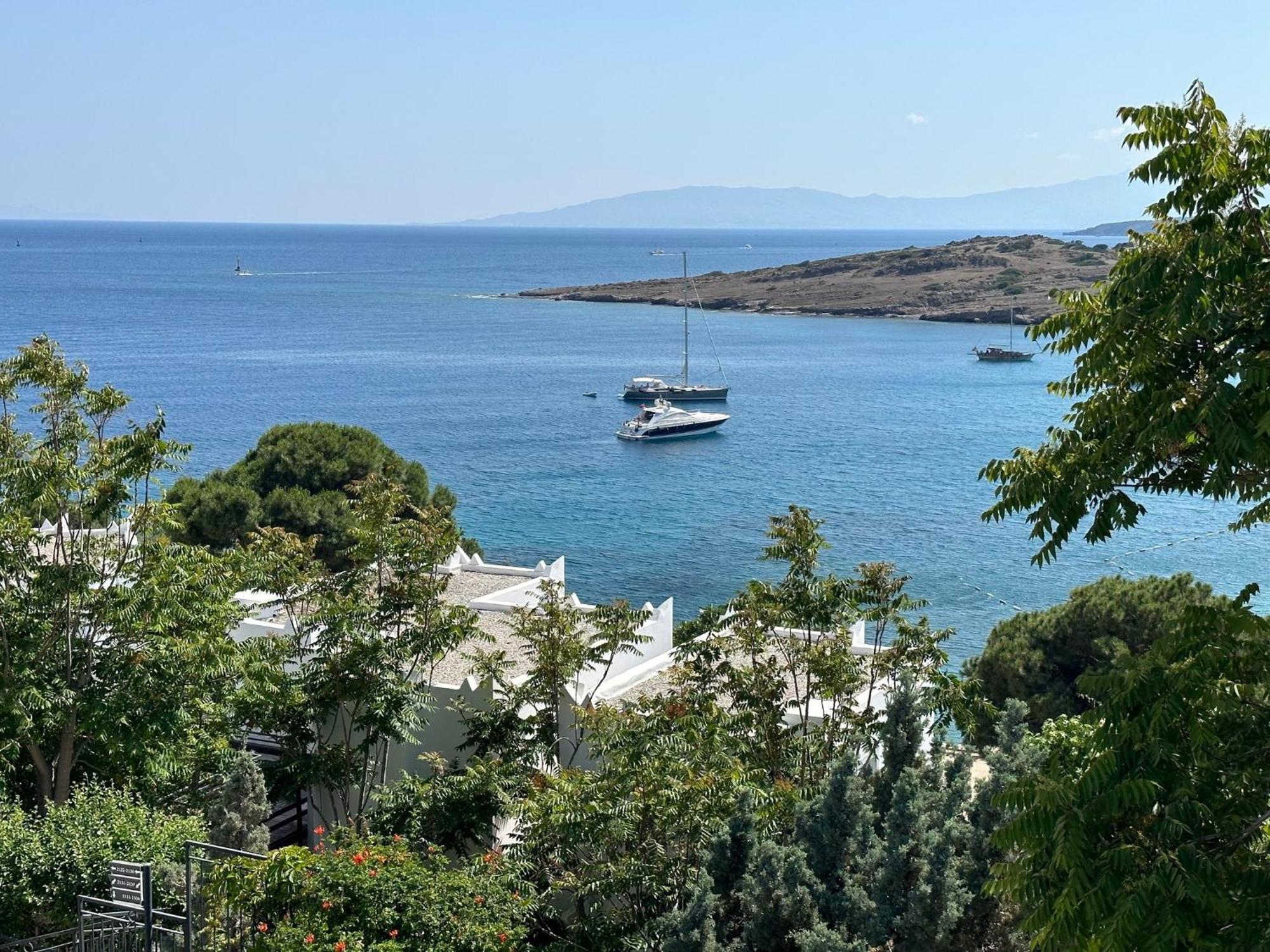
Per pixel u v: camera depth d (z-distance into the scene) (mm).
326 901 15289
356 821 22594
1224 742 10898
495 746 23812
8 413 22969
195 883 18172
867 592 23344
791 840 15172
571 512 86250
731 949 12961
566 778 19266
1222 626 10773
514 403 146250
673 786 16922
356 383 160625
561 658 24141
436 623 24500
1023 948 12430
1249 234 11133
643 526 81062
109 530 24359
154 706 22234
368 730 24047
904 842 13055
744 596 24266
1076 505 12320
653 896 16812
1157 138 11555
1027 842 10625
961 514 83875
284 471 49594
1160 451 11836
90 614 23109
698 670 22938
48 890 17609
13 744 21391
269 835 21719
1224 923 9766
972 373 174875
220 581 23969
